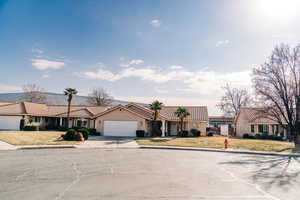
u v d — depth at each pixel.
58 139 21.30
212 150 17.91
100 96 61.75
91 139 23.41
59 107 38.78
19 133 23.45
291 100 22.25
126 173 8.95
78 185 7.07
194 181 7.94
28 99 55.47
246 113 35.81
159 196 6.19
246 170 10.24
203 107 37.12
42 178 7.85
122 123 28.34
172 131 34.34
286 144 22.38
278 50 23.16
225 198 6.21
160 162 11.74
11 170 9.05
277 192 6.85
